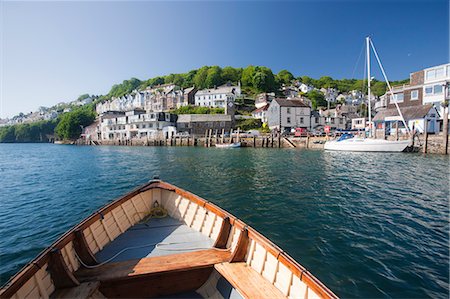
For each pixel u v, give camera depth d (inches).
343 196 505.7
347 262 257.1
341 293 209.2
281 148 1705.2
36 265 152.3
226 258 205.2
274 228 348.8
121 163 1155.9
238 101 3336.6
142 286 183.3
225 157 1251.8
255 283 171.0
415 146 1141.7
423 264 252.5
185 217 305.0
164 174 813.9
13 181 768.3
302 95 4015.8
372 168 816.3
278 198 498.0
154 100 3831.2
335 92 4783.5
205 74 4436.5
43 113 6466.5
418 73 1437.0
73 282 164.4
